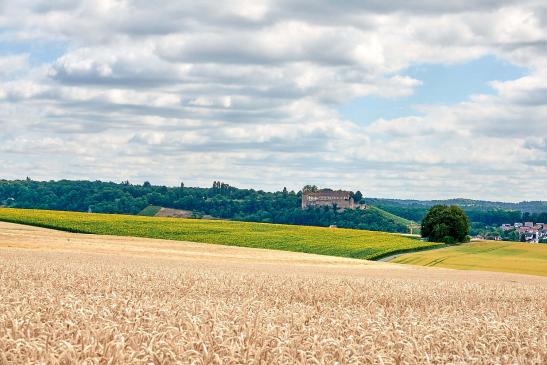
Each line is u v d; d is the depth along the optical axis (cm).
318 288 2775
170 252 6212
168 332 1102
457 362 1105
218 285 2673
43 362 877
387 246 9494
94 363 892
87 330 1072
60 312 1367
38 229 7844
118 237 7581
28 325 1145
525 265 8081
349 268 5656
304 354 989
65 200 18738
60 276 2650
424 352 1085
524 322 1680
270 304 1969
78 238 7012
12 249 5216
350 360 1009
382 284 3222
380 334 1246
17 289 1983
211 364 948
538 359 1120
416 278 4369
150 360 948
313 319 1533
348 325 1383
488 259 8706
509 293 3192
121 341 967
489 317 1666
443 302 2509
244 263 5456
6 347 980
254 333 1159
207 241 8538
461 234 11694
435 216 11862
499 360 1100
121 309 1451
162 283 2614
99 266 3500
